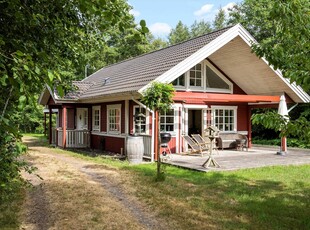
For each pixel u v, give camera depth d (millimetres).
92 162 12234
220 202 6492
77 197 6844
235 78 15984
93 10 3000
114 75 18172
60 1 4168
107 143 16562
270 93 15508
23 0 3742
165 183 8211
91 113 18516
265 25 21531
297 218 5566
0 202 6105
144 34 3268
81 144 18188
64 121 17844
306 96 14547
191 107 15125
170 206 6191
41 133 32688
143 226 5152
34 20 3801
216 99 12688
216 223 5285
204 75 15414
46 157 13727
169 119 14477
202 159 12383
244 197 6879
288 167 10672
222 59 14891
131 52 34781
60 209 5969
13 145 3924
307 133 4176
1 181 4246
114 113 16000
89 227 5070
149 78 12102
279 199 6738
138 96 12078
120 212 5855
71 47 5609
